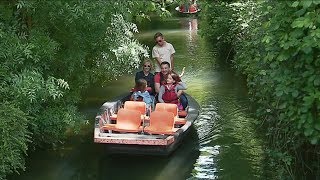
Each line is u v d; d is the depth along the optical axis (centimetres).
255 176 630
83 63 778
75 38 716
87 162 695
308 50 433
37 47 632
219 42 1452
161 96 830
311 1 420
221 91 1064
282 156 568
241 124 842
